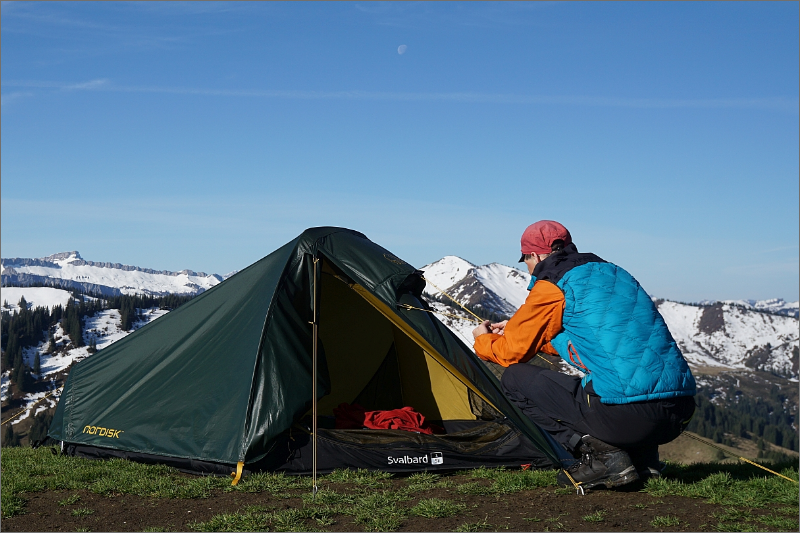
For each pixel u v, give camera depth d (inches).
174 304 7244.1
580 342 208.2
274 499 232.5
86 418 318.7
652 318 205.2
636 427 205.6
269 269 319.0
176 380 307.1
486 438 290.0
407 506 219.6
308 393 285.6
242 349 296.0
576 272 212.1
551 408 222.4
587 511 206.4
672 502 213.9
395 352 401.4
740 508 207.3
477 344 234.4
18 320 6446.9
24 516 212.8
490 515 206.2
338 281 371.9
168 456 283.7
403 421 322.7
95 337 6274.6
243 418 276.2
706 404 6929.1
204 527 197.6
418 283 323.6
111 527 201.8
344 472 266.8
